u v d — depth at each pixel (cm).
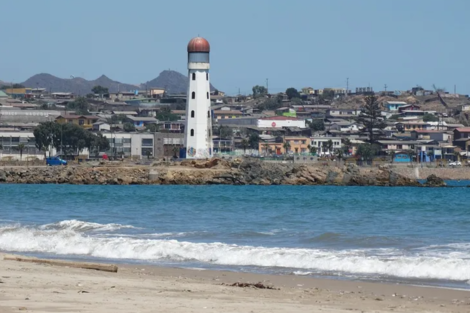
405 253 5984
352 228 8338
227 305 3575
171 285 4331
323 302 3862
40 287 3962
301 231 7894
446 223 8962
